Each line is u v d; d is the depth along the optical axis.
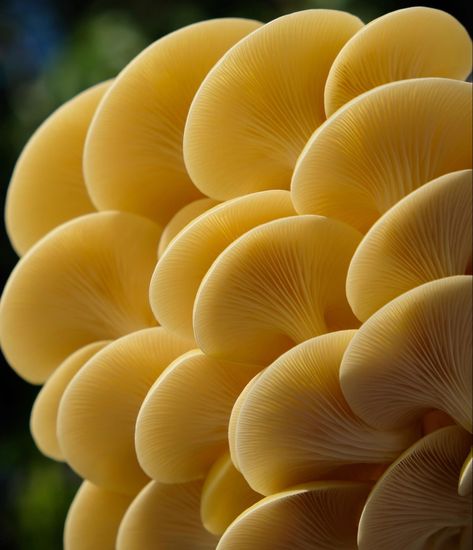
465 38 0.45
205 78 0.44
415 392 0.43
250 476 0.44
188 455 0.46
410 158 0.43
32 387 1.07
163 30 1.13
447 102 0.42
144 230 0.47
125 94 0.46
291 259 0.43
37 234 0.50
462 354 0.42
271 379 0.42
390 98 0.42
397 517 0.44
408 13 0.43
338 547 0.45
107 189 0.47
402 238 0.42
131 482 0.48
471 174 0.41
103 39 1.10
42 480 1.00
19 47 1.26
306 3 1.10
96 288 0.48
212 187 0.45
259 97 0.44
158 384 0.44
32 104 1.15
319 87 0.44
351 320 0.44
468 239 0.43
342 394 0.43
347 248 0.43
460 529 0.45
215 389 0.45
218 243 0.44
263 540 0.45
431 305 0.41
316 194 0.43
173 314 0.44
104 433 0.47
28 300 0.48
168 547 0.48
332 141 0.42
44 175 0.49
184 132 0.44
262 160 0.45
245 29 0.46
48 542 0.96
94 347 0.48
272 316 0.44
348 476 0.45
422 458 0.43
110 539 0.49
